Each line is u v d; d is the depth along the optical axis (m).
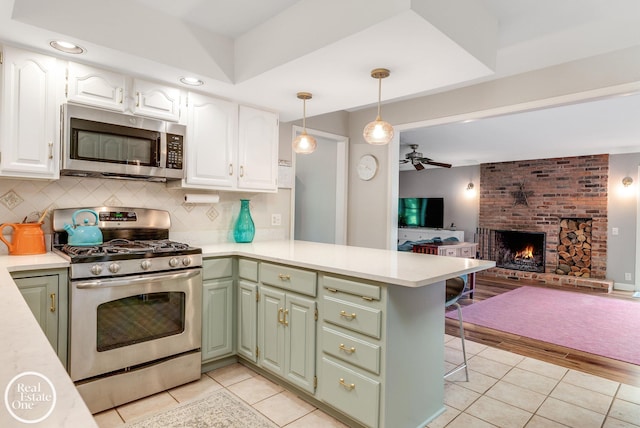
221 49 2.44
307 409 2.12
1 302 1.13
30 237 2.21
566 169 6.67
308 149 2.74
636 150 5.98
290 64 2.13
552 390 2.45
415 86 2.48
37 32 1.82
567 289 5.91
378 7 1.65
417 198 8.83
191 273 2.38
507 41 2.46
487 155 7.15
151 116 2.46
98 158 2.22
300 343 2.16
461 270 1.87
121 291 2.10
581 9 2.09
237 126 2.93
